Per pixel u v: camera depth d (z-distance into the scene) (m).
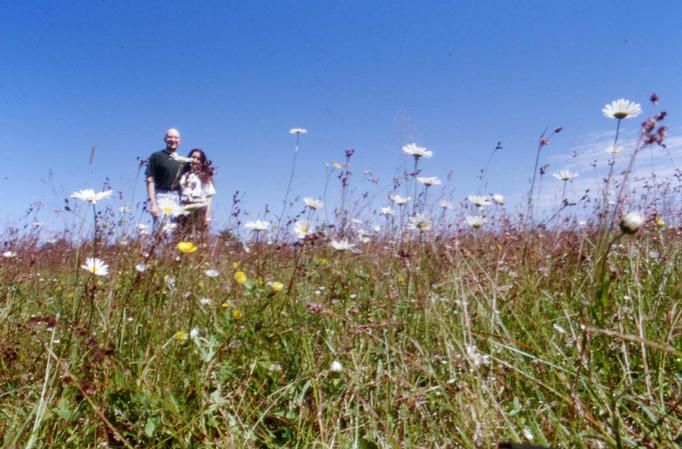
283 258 3.57
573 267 2.79
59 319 2.24
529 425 1.62
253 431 1.80
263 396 1.98
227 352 2.20
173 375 2.01
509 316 2.33
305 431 1.78
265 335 2.34
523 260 2.88
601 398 1.57
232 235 4.41
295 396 1.97
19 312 2.60
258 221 3.76
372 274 3.07
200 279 3.19
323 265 3.37
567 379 1.72
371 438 1.66
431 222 3.08
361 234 4.23
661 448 1.29
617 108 2.02
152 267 2.41
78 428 1.76
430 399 1.80
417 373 2.03
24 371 2.08
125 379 1.86
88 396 1.72
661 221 3.66
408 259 2.60
